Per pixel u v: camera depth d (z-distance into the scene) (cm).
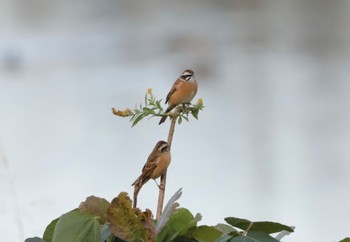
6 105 2153
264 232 281
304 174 1394
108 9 4428
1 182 531
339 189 1305
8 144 1584
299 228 1123
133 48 3275
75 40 3478
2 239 580
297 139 1716
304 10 4247
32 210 948
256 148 1614
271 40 3409
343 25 3709
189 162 1443
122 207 278
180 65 2898
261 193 1245
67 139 1652
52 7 4519
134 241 277
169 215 275
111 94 2319
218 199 1195
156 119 1906
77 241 279
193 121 1925
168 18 4056
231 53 3145
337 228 1116
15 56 3078
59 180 1248
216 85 2522
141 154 1528
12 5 4597
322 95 2309
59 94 2328
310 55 3033
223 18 3994
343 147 1634
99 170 1354
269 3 4481
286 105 2173
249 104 2194
